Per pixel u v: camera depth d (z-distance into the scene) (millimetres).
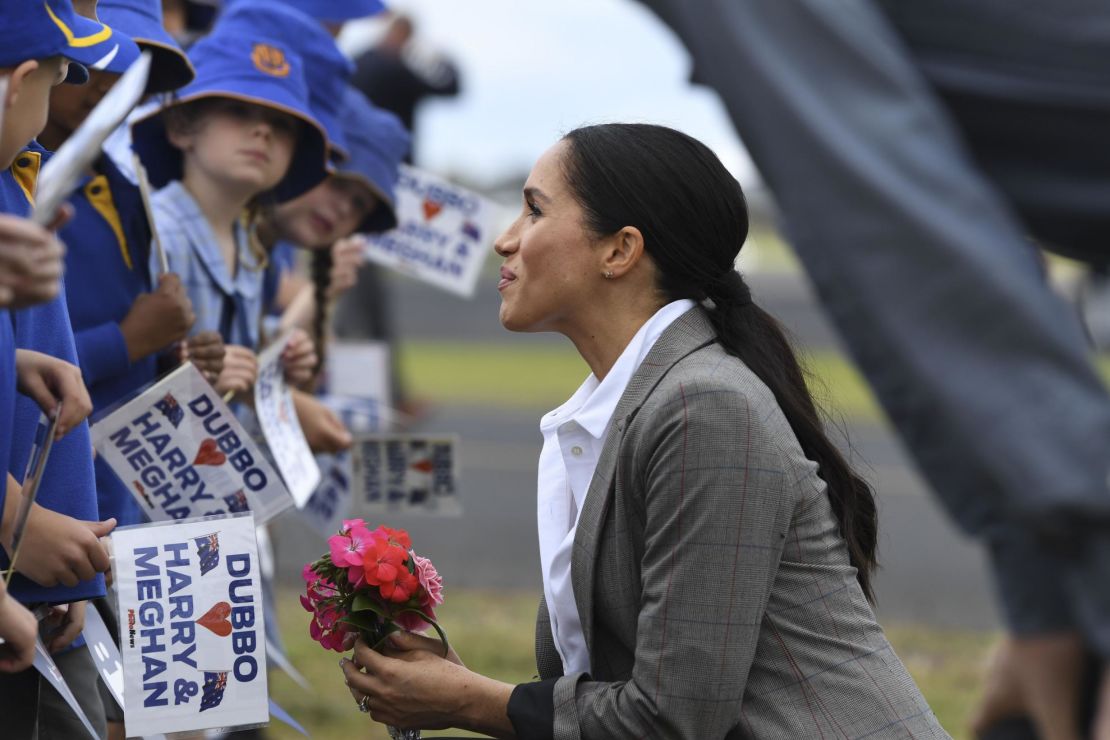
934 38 15672
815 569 9828
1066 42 15344
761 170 15766
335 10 19125
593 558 9906
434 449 17156
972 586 30562
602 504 9883
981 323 14922
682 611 9500
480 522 34031
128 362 12961
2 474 9203
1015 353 14867
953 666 24188
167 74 13141
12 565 9039
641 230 10094
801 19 15422
